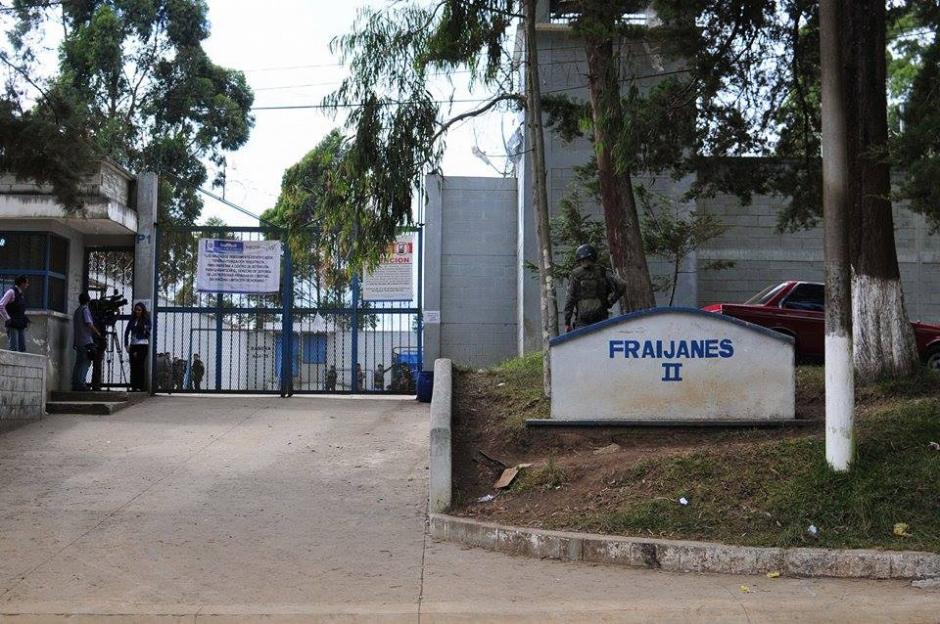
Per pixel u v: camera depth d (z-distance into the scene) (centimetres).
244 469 1016
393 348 1592
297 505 865
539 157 1061
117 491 905
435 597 599
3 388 1208
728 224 1842
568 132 1431
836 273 775
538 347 1758
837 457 753
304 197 1883
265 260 1580
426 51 1088
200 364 1596
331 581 636
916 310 1838
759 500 732
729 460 794
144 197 1592
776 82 1352
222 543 734
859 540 674
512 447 934
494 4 1088
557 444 927
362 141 1087
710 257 1838
